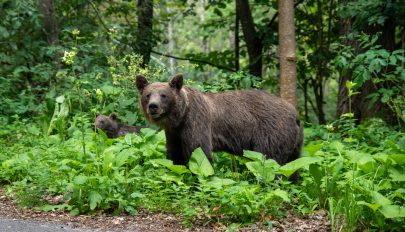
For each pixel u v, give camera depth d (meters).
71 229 6.80
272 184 8.03
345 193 6.93
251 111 9.55
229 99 9.57
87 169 8.28
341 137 12.33
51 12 16.16
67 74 14.98
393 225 6.75
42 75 14.66
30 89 14.95
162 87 8.79
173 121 8.84
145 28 18.00
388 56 11.19
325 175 7.89
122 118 13.36
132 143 9.87
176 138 9.21
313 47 20.22
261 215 7.25
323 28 20.14
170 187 8.23
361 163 7.69
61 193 8.36
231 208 7.22
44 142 11.13
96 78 13.45
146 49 17.88
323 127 13.37
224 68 20.02
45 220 7.26
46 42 16.42
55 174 8.64
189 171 8.53
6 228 6.75
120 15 19.23
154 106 8.58
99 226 7.04
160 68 13.36
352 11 13.23
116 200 7.71
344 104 14.13
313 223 7.18
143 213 7.63
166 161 8.27
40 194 8.08
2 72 16.27
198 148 8.52
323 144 10.38
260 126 9.51
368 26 13.75
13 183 8.72
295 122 9.70
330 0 19.45
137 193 7.62
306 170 9.58
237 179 9.10
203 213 7.44
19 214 7.56
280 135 9.51
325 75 19.34
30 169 9.16
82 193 7.72
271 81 21.39
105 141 9.98
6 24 15.67
